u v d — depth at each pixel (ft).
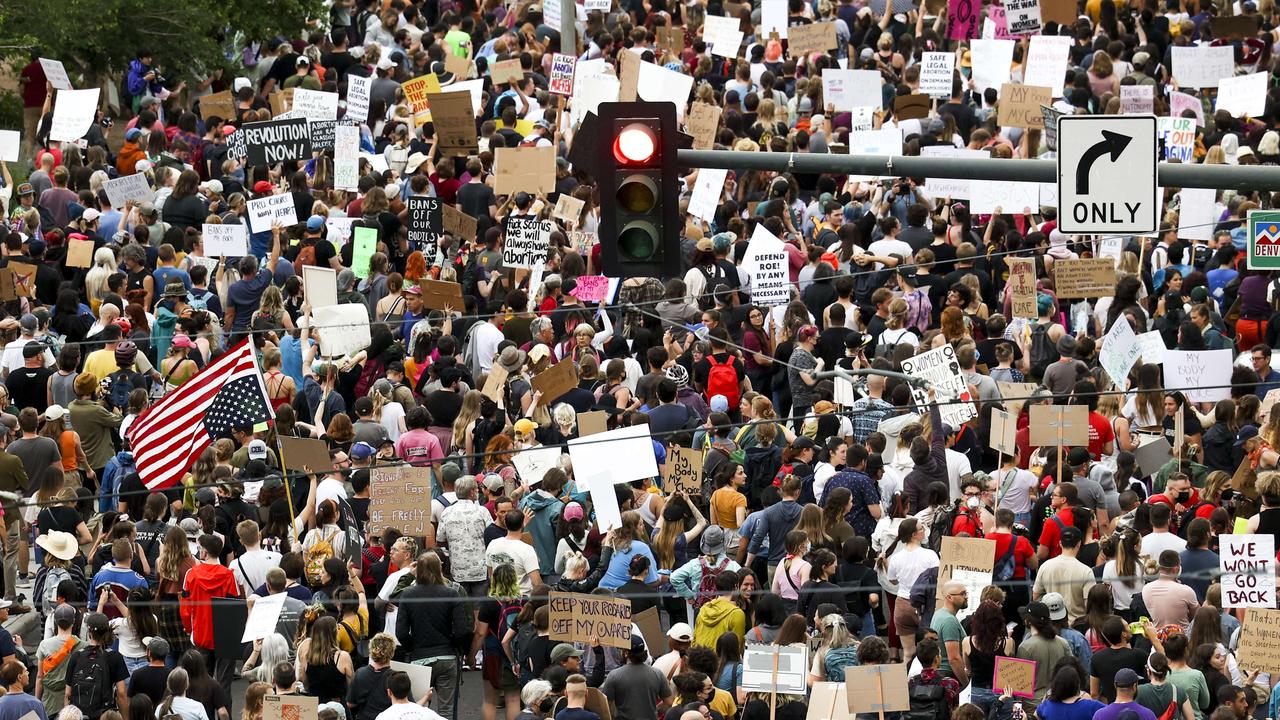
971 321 200.54
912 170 130.93
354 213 238.07
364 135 275.59
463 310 206.59
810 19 342.03
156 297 213.25
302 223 228.02
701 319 203.82
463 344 206.28
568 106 286.87
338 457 173.27
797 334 197.88
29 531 178.91
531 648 151.02
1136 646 145.48
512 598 152.66
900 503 166.71
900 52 312.50
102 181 237.25
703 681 139.33
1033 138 258.98
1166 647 139.23
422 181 226.58
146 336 202.80
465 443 180.75
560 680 142.61
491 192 235.81
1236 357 199.52
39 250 218.79
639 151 123.95
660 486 178.09
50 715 151.74
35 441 178.40
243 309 208.03
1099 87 286.05
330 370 195.11
